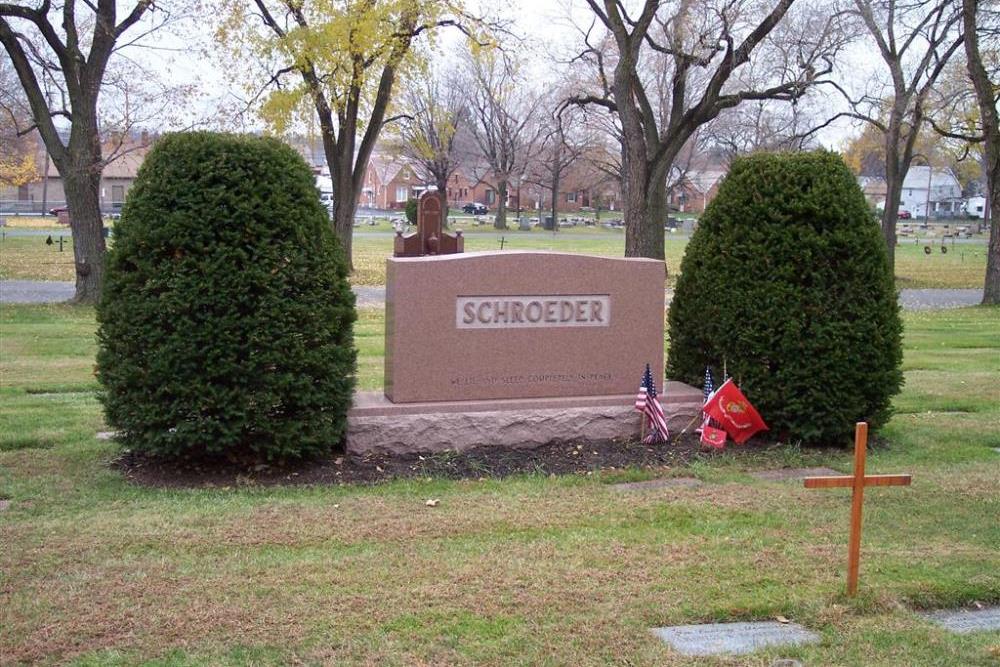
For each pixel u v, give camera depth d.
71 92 22.19
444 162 66.06
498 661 4.44
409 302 8.21
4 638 4.58
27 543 5.92
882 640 4.75
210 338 7.19
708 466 8.16
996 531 6.51
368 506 6.82
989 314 24.41
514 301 8.49
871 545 6.16
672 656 4.50
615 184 85.31
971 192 122.31
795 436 8.92
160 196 7.33
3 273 33.47
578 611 5.01
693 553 5.95
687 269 9.52
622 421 8.80
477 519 6.56
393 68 27.75
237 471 7.62
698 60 24.22
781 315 8.66
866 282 8.76
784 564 5.76
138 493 7.10
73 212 22.50
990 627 5.02
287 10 26.05
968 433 9.68
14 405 10.34
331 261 7.75
